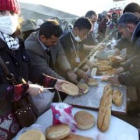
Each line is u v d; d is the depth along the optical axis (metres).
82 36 2.05
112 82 1.63
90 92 1.48
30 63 1.27
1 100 0.98
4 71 0.97
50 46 1.67
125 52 2.57
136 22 1.85
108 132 1.00
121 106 1.27
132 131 1.01
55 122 0.98
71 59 2.09
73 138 0.92
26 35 2.34
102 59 2.43
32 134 0.87
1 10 0.94
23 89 0.97
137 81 1.50
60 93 1.73
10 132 1.04
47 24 1.57
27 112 1.07
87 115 1.11
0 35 0.99
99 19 6.91
